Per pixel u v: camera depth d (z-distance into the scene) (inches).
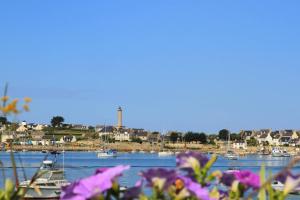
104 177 122.5
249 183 130.0
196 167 134.0
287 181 125.0
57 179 2202.3
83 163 6417.3
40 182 1897.1
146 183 123.1
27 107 126.6
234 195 134.0
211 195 133.3
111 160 7677.2
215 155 136.0
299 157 123.6
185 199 126.0
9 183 135.6
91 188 120.5
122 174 125.3
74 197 120.3
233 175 134.6
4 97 125.3
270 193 125.9
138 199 122.8
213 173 134.3
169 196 124.5
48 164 2331.4
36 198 896.9
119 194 124.6
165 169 122.3
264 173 129.4
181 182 125.0
